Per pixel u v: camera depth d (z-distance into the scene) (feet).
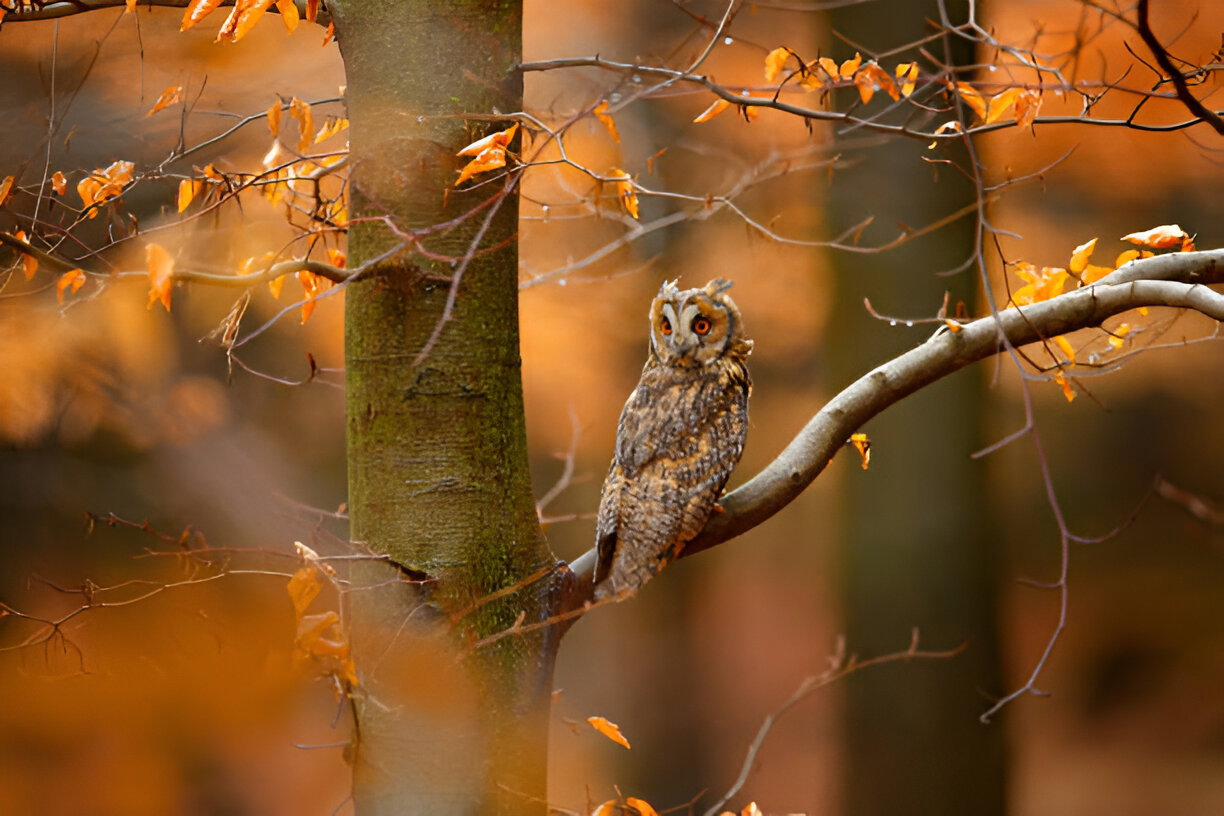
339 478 80.07
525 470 58.70
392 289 58.44
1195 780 113.09
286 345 69.82
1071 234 76.74
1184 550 119.34
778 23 68.69
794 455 59.06
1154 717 119.34
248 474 63.36
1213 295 58.59
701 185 76.38
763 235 59.26
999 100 58.59
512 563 58.59
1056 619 120.67
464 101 58.49
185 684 62.44
